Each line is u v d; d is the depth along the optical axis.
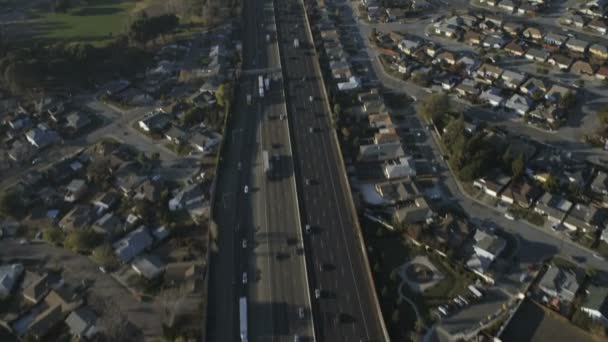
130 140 194.38
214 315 126.50
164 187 168.25
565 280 125.94
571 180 158.62
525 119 188.38
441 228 144.00
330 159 177.38
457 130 173.62
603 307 117.94
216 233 146.50
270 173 171.62
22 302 133.88
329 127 194.00
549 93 199.00
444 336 117.81
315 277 135.00
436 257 137.75
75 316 124.31
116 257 142.25
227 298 130.75
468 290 128.38
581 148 173.25
